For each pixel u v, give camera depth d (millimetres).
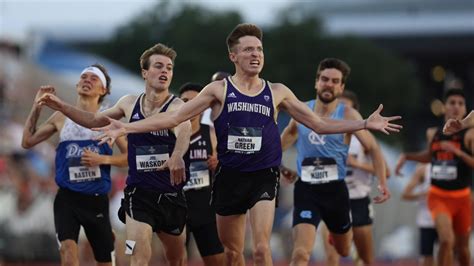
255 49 16953
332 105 21359
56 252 35719
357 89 78688
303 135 21297
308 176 21188
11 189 35812
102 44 84562
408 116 99250
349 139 21391
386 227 43719
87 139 20062
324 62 21344
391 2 105500
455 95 25453
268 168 17312
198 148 21141
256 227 16953
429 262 30016
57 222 19844
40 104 17719
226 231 18031
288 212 42000
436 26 103000
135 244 17766
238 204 17547
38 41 50875
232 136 17000
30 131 20297
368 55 79125
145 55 18125
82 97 20328
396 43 104938
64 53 51156
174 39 75688
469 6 103938
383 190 21297
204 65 73938
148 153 18047
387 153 47906
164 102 18000
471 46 104438
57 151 20250
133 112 18000
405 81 81562
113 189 36531
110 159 19984
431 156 26312
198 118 21109
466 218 26234
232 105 16953
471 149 25438
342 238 21828
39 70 46250
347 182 25281
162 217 18328
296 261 20312
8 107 43844
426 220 30078
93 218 20094
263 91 17125
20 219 35469
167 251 19344
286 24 76438
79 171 19984
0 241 35062
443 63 110938
